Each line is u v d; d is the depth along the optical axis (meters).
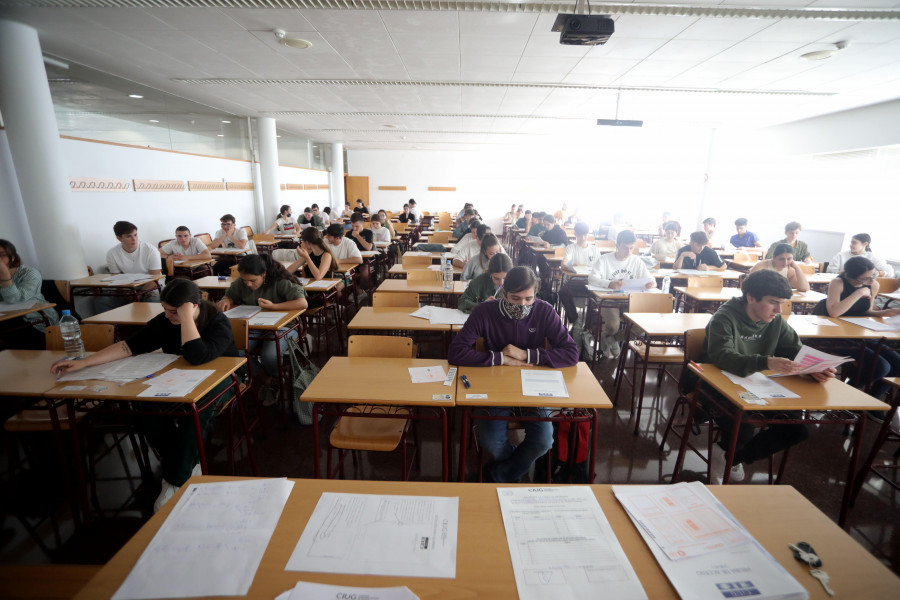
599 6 3.37
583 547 0.99
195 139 7.58
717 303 4.47
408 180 16.34
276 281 3.25
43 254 4.33
